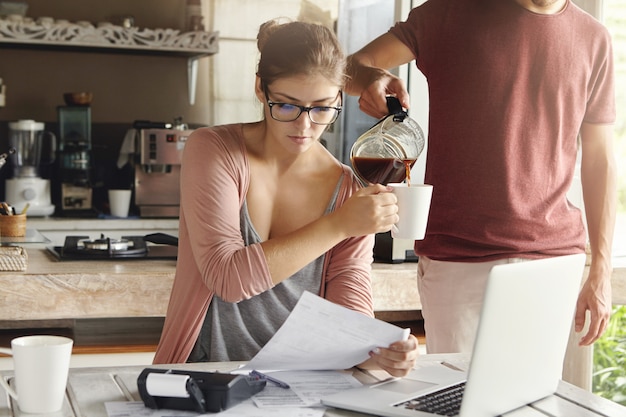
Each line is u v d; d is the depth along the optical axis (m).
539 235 2.16
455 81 2.19
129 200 4.36
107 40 4.38
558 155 2.17
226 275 1.56
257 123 1.75
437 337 2.25
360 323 1.45
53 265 2.66
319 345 1.48
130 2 4.83
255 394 1.40
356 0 3.55
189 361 1.74
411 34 2.31
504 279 1.25
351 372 1.57
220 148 1.67
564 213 2.21
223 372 1.51
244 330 1.72
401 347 1.50
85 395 1.38
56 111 4.76
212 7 4.92
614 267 2.79
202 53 4.66
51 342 1.34
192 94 4.96
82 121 4.51
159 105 4.93
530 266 1.31
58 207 4.66
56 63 4.74
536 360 1.39
